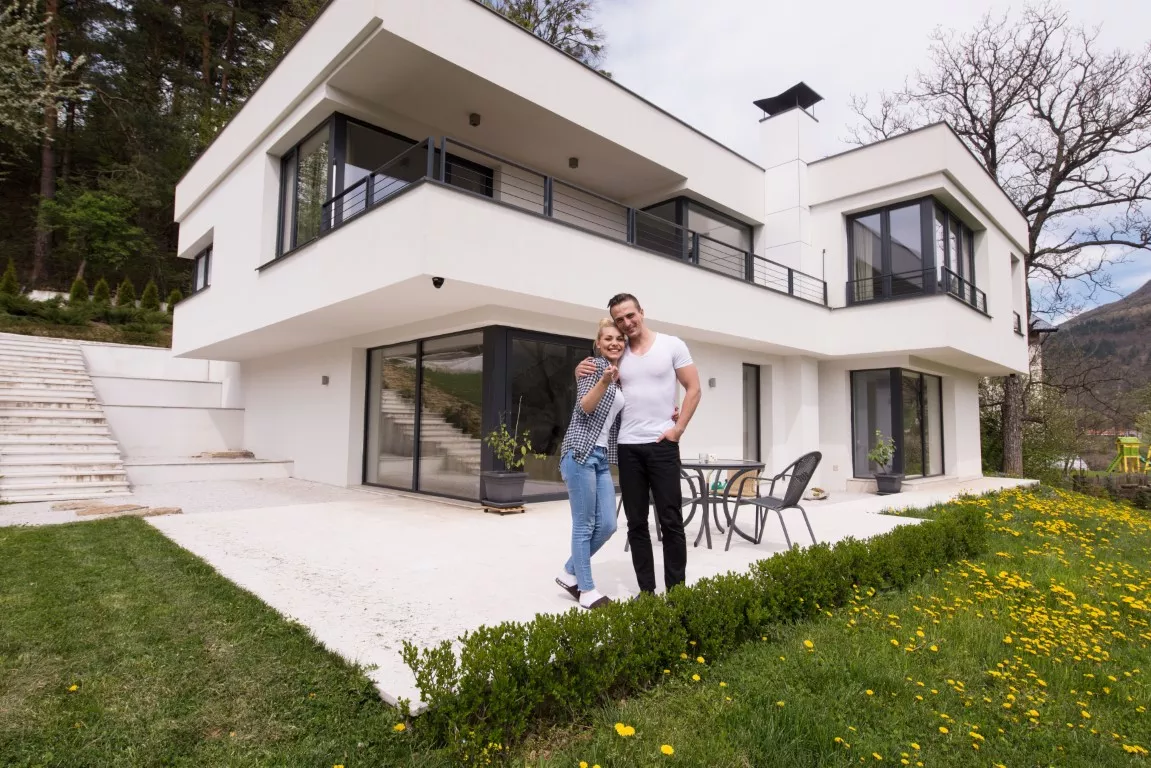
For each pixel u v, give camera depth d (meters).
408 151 6.08
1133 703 2.68
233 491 8.89
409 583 3.95
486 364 7.43
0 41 14.57
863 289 11.61
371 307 7.21
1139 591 4.46
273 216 8.76
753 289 9.77
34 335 14.66
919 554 4.60
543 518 6.60
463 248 5.93
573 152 9.45
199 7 23.02
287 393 11.56
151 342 16.22
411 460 8.74
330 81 7.35
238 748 2.07
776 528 6.23
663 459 3.31
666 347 3.40
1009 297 14.17
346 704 2.36
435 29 6.86
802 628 3.31
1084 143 17.16
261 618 3.22
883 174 11.22
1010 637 3.32
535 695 2.26
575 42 18.31
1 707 2.27
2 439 8.63
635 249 7.87
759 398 11.48
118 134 22.11
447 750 2.03
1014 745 2.31
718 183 11.16
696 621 2.89
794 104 12.66
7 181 21.59
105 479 8.53
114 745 2.07
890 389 11.27
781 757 2.11
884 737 2.30
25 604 3.40
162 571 4.15
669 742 2.21
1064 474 18.77
